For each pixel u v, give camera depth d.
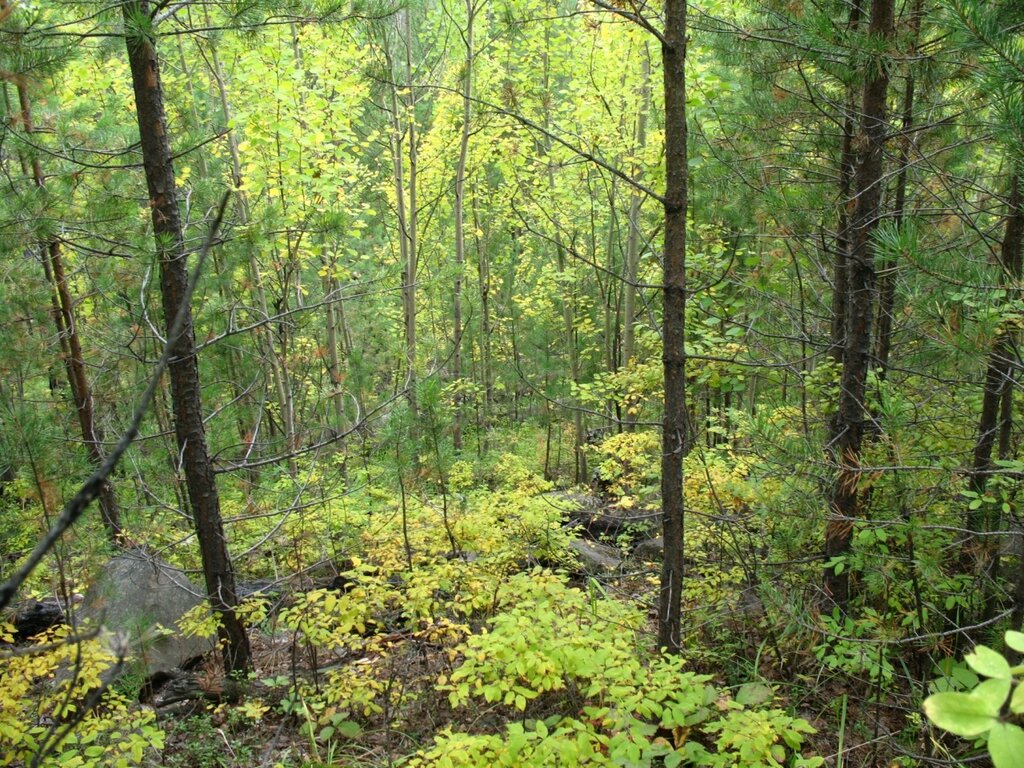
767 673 4.55
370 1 4.88
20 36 4.16
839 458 3.94
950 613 4.18
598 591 5.86
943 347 2.94
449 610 5.58
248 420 9.44
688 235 8.35
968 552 3.75
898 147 5.07
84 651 3.93
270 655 5.73
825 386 5.80
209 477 5.00
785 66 4.81
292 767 4.04
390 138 11.48
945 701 1.05
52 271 7.38
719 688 4.12
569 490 10.73
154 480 6.95
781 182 5.73
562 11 10.65
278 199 9.09
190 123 8.61
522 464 10.84
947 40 3.92
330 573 7.13
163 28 6.10
